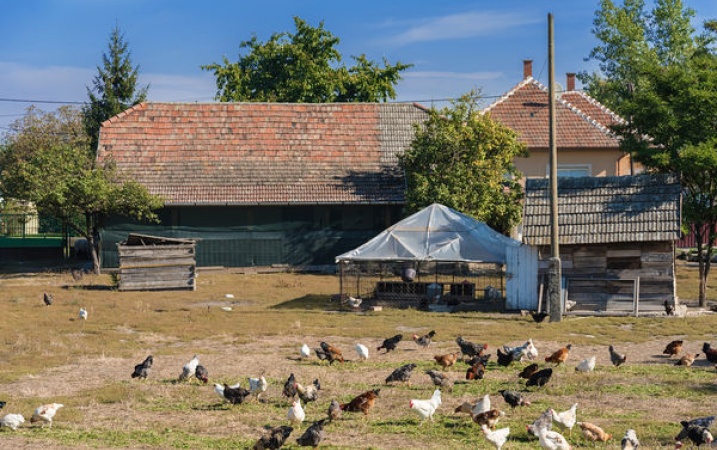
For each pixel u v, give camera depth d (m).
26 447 14.61
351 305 34.12
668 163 35.50
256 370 21.98
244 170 51.78
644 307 32.75
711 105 34.59
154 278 40.75
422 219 37.56
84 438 15.38
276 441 14.08
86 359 23.59
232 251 49.72
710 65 36.72
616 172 52.81
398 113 56.69
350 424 16.34
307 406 17.98
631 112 36.69
